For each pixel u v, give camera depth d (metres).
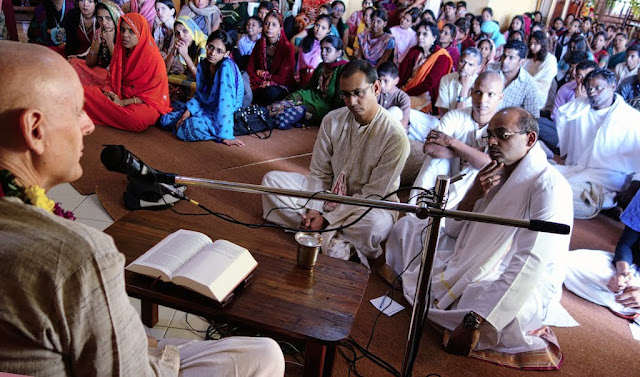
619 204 3.71
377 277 2.62
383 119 2.60
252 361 1.30
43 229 0.80
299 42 6.85
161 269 1.50
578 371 2.10
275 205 2.89
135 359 0.91
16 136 0.85
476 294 2.10
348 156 2.74
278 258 1.75
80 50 5.63
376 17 6.54
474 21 7.84
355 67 2.47
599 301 2.58
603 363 2.16
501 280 1.96
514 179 2.05
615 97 3.70
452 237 2.53
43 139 0.87
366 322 2.25
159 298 1.49
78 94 0.92
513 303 1.94
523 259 1.94
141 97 4.25
